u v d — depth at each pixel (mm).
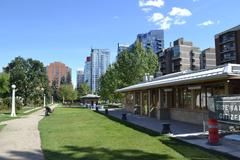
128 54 53750
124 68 53438
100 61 156875
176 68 121938
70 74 180875
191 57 122125
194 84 22297
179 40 122438
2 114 40000
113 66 63906
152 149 12336
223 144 13219
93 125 22625
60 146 13328
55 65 176500
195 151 11812
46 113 36844
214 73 17375
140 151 11938
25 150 12586
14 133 18359
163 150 12109
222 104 13758
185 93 24547
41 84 77938
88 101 68062
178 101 25875
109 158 10680
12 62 74062
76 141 14656
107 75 64938
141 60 53219
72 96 112438
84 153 11625
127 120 27219
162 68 129875
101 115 35031
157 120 26859
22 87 68375
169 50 125625
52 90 131625
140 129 19500
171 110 27250
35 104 74125
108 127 21016
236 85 17719
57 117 33062
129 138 15477
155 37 164250
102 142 14219
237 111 12750
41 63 76625
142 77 52188
